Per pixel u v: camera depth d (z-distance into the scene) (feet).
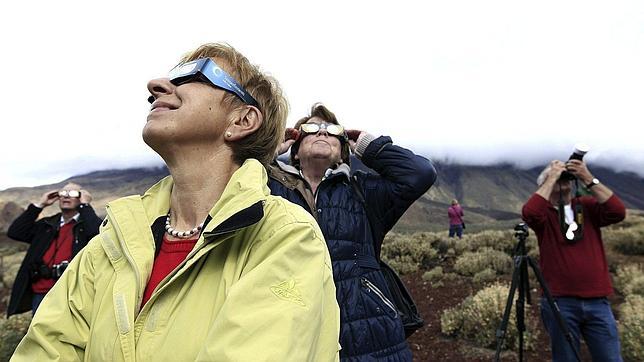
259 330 3.12
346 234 7.93
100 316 3.89
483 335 23.12
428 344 24.03
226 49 4.93
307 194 8.06
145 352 3.49
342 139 9.62
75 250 17.01
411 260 50.78
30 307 17.28
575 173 13.44
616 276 38.47
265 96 4.95
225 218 3.59
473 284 38.40
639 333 19.84
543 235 13.85
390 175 8.83
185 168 4.45
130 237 4.15
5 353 22.27
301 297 3.42
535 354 21.40
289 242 3.64
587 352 20.34
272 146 5.03
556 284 13.34
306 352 3.26
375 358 7.18
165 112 4.34
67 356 4.10
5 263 73.31
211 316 3.52
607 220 13.20
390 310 7.73
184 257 4.08
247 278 3.35
